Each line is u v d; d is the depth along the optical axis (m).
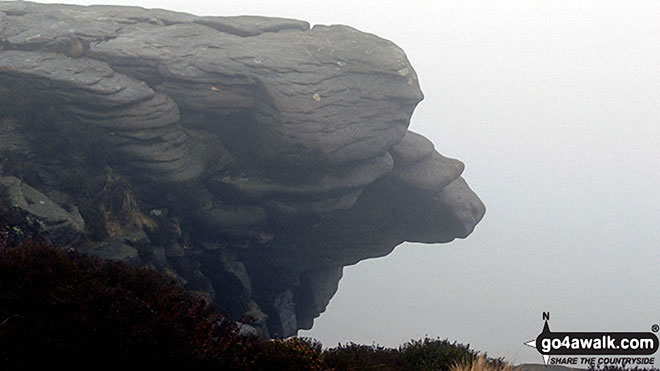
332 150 29.14
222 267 30.64
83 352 6.23
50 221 19.92
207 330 7.05
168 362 6.48
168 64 27.59
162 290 7.73
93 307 6.61
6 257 7.29
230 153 29.75
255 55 29.14
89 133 24.89
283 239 33.81
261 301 34.59
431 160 37.34
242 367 6.97
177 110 27.75
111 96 25.22
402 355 9.71
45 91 24.92
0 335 6.00
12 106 24.27
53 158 24.02
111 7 31.75
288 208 30.23
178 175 27.05
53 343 6.11
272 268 33.69
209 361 6.73
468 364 8.71
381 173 32.56
